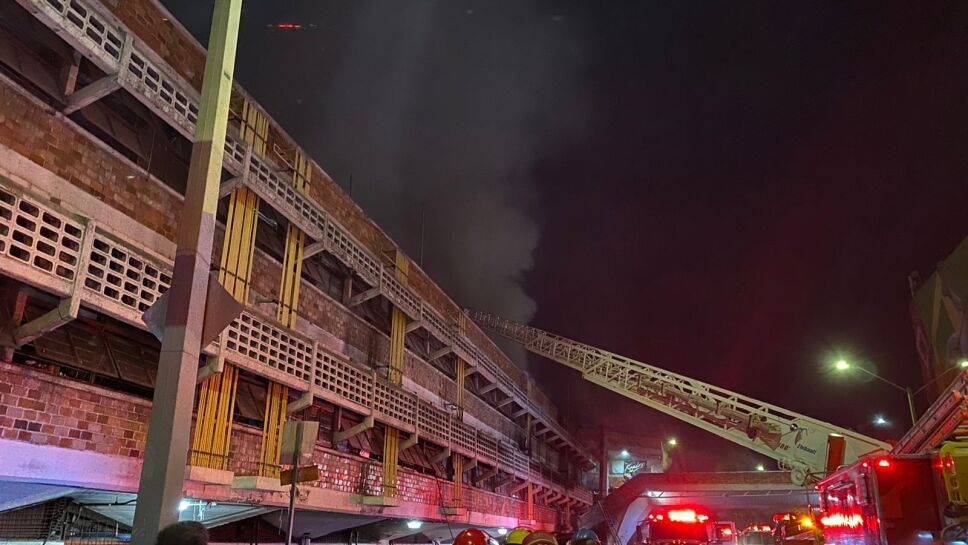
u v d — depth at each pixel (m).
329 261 20.58
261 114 16.41
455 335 29.77
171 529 4.64
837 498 12.04
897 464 9.86
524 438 42.31
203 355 13.74
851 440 32.22
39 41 10.87
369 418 20.17
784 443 34.38
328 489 18.34
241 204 15.36
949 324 36.50
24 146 10.30
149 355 13.36
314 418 18.75
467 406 31.92
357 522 23.08
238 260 15.06
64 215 10.09
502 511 35.16
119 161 12.15
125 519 14.26
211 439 13.90
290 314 17.27
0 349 10.03
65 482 10.59
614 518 42.44
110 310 10.72
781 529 22.06
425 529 28.83
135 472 12.02
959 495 8.88
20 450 9.86
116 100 12.61
